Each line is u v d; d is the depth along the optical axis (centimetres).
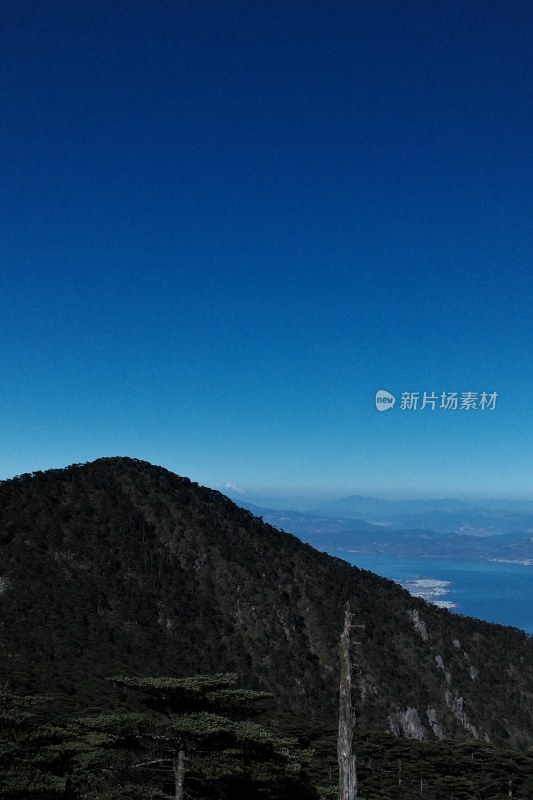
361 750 8094
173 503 14575
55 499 13275
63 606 10681
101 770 3133
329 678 11381
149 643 10538
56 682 8038
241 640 11531
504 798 7619
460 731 11050
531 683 12850
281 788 3288
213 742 2981
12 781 2995
